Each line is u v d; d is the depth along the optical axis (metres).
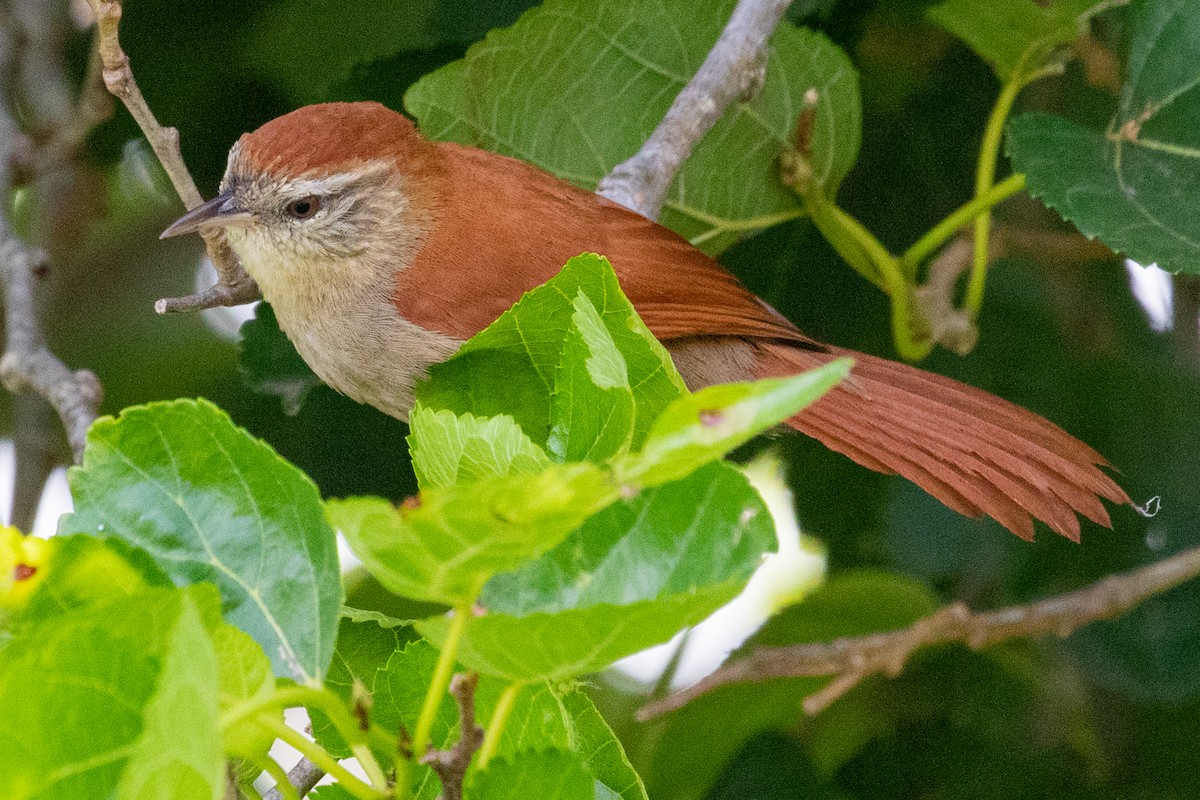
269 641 5.00
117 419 5.20
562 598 4.83
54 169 10.89
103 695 4.25
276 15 10.73
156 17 10.78
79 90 11.78
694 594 4.29
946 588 11.20
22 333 9.80
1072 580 10.94
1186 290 11.27
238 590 5.06
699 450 3.96
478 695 5.55
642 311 9.12
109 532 5.15
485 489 4.12
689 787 10.44
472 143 9.78
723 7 9.48
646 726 10.59
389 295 9.45
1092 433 11.05
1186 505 10.82
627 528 4.77
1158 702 10.78
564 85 9.55
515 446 5.17
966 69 11.12
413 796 5.62
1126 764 10.77
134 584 5.04
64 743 4.23
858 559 11.27
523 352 6.14
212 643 4.21
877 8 10.76
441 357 9.48
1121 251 8.21
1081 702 10.77
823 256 11.08
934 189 11.26
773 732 10.49
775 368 9.67
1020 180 9.97
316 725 5.96
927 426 9.12
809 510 11.26
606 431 5.11
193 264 13.13
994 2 9.45
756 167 10.03
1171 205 8.59
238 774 5.60
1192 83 8.90
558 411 5.48
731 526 4.58
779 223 10.87
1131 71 9.04
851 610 10.54
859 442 9.16
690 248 9.34
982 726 10.87
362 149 9.34
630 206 9.23
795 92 9.78
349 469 10.48
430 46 10.23
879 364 9.48
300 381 10.42
